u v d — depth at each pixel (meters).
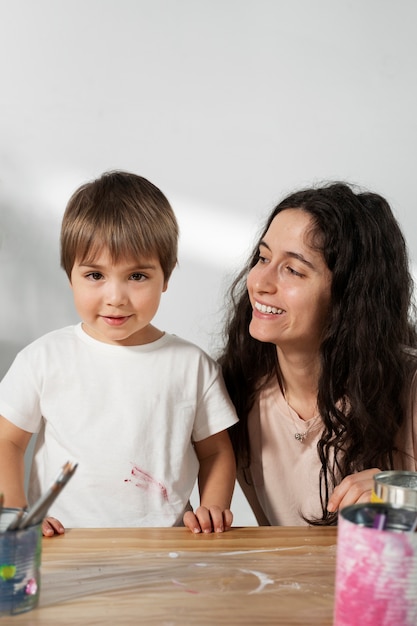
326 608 0.72
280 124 2.43
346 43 2.42
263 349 1.27
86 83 2.39
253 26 2.40
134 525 1.19
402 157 2.46
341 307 1.16
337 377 1.18
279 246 1.14
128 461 1.20
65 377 1.22
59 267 2.44
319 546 0.88
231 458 1.26
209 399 1.26
